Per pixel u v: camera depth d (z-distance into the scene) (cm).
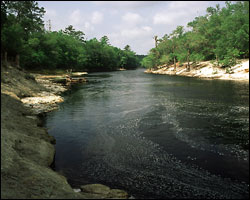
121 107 2283
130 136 1386
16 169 767
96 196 704
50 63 8094
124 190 795
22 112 1717
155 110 2097
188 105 2298
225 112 1948
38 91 3069
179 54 8781
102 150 1175
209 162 1016
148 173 921
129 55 16100
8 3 4416
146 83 4953
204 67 7231
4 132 1061
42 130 1398
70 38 11188
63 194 663
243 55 6316
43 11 5106
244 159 1041
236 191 784
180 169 954
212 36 7750
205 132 1431
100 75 8106
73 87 4175
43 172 801
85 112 2072
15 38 4144
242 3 7331
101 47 13088
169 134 1408
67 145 1254
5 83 2545
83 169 962
